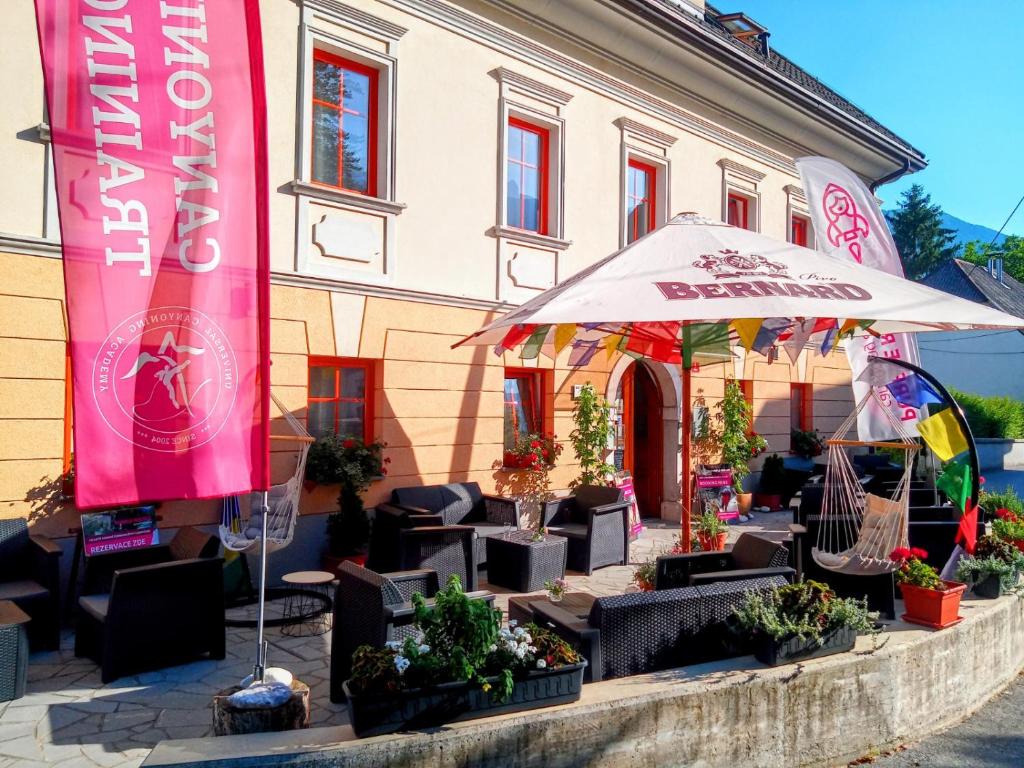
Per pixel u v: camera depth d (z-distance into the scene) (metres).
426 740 3.52
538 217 10.59
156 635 5.26
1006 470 23.67
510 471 9.84
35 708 4.63
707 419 12.58
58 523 6.49
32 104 6.45
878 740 4.80
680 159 12.35
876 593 5.89
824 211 9.85
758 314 4.71
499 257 9.77
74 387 3.70
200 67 4.03
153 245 3.91
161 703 4.73
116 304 3.81
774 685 4.36
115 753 4.04
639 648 4.41
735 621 4.65
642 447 12.86
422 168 8.98
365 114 8.73
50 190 6.52
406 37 8.83
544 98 10.30
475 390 9.50
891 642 5.03
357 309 8.39
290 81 7.91
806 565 6.92
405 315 8.80
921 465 12.05
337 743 3.49
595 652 4.24
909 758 4.72
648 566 6.37
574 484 10.70
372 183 8.77
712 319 4.70
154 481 3.88
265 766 3.36
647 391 12.83
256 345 4.17
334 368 8.52
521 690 3.82
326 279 8.09
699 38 11.41
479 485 9.52
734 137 13.28
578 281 5.40
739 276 5.33
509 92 9.91
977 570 6.40
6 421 6.26
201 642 5.45
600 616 4.30
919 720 5.08
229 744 3.51
